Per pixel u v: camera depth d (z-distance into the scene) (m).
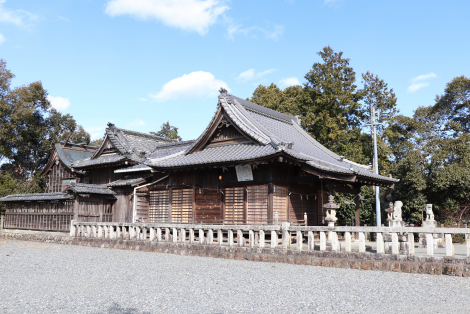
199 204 18.17
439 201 25.14
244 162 15.63
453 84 35.47
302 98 35.97
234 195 17.02
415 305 6.67
